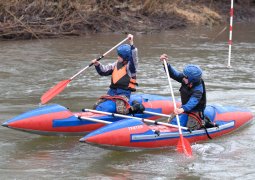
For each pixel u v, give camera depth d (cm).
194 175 1523
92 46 3891
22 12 4306
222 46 4062
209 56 3603
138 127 1717
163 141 1756
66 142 1831
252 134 1953
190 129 1797
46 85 2698
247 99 2425
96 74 2994
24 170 1551
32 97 2439
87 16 4578
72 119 1855
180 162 1636
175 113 1750
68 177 1502
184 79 1797
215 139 1883
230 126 1962
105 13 4728
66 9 4456
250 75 2997
